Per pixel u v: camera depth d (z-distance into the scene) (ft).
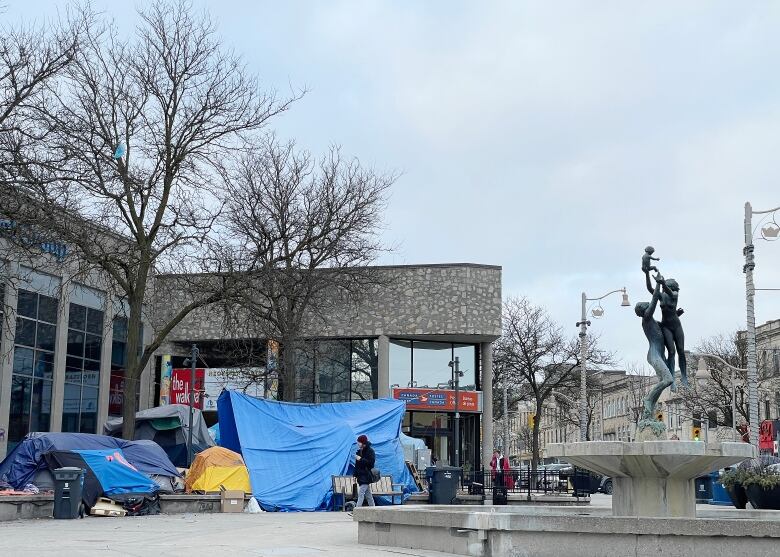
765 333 240.53
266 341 129.39
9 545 44.91
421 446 126.72
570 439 389.19
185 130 103.86
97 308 143.02
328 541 48.70
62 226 91.97
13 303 120.06
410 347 167.22
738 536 35.73
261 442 89.40
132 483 76.74
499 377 220.43
